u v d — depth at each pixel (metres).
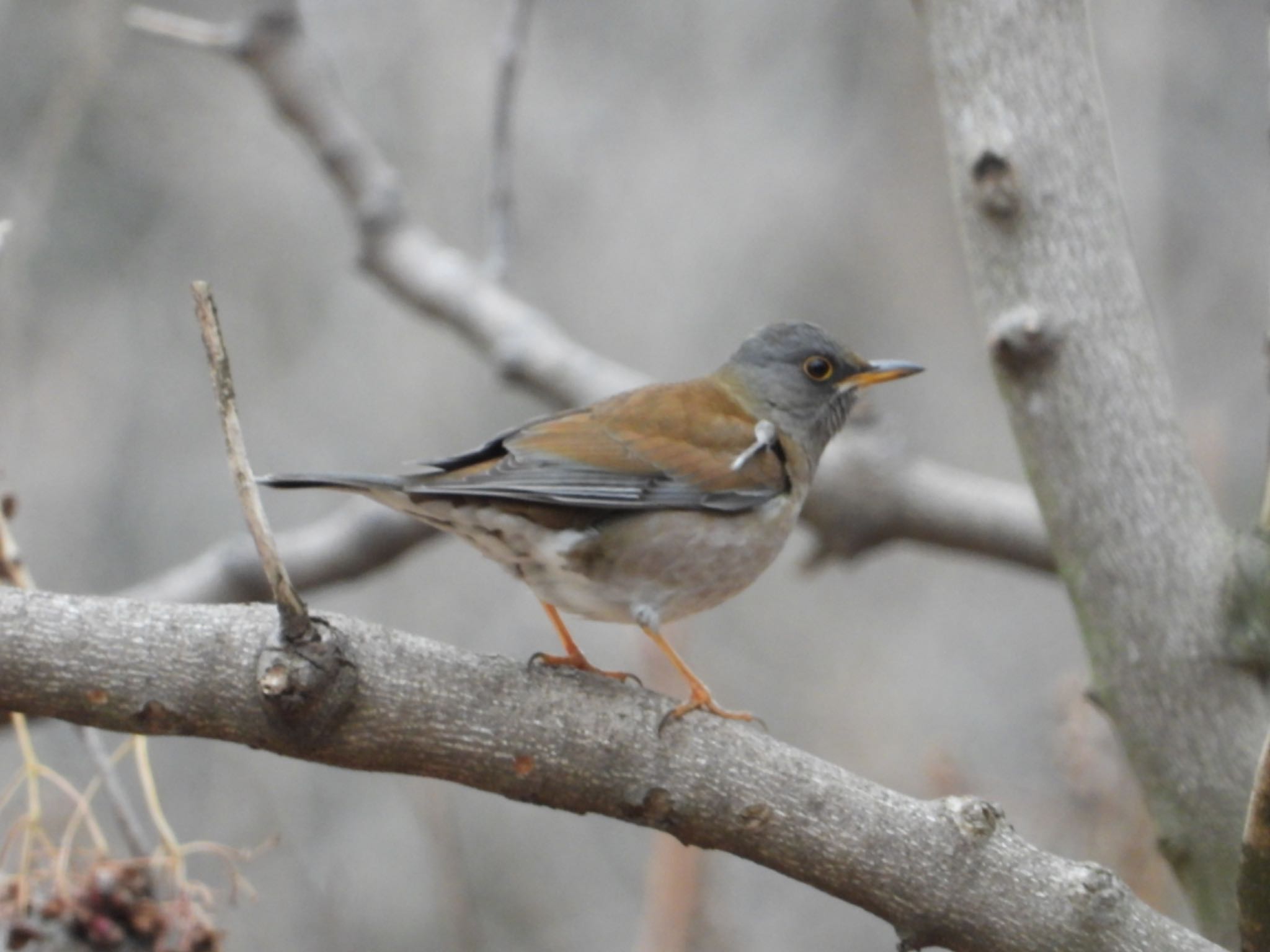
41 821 7.83
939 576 17.31
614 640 15.42
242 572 9.80
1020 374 6.59
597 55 17.67
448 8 16.55
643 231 17.36
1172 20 16.48
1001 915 5.15
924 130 17.16
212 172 15.80
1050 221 6.55
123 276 15.21
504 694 5.27
